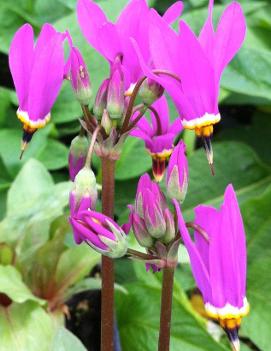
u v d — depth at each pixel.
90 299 0.28
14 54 0.16
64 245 0.26
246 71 0.31
